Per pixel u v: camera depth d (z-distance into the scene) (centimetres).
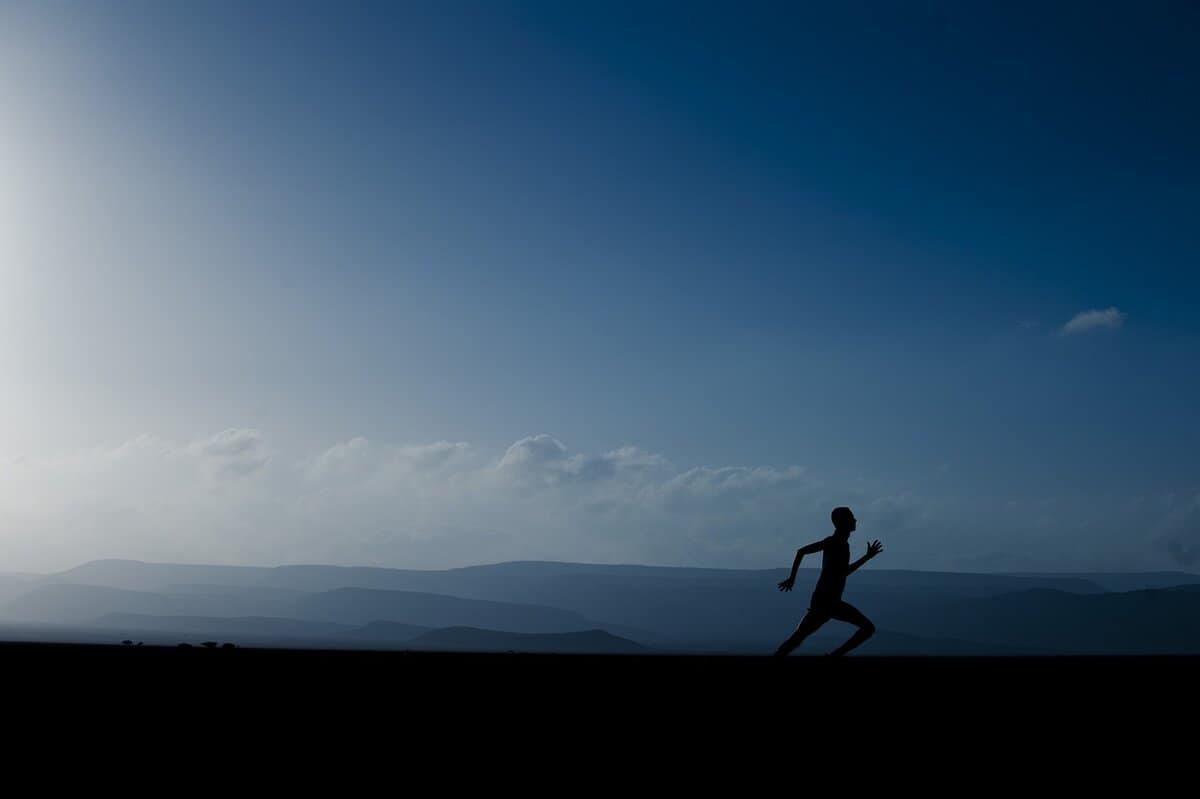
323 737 852
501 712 981
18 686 1081
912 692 1112
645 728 905
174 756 766
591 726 917
